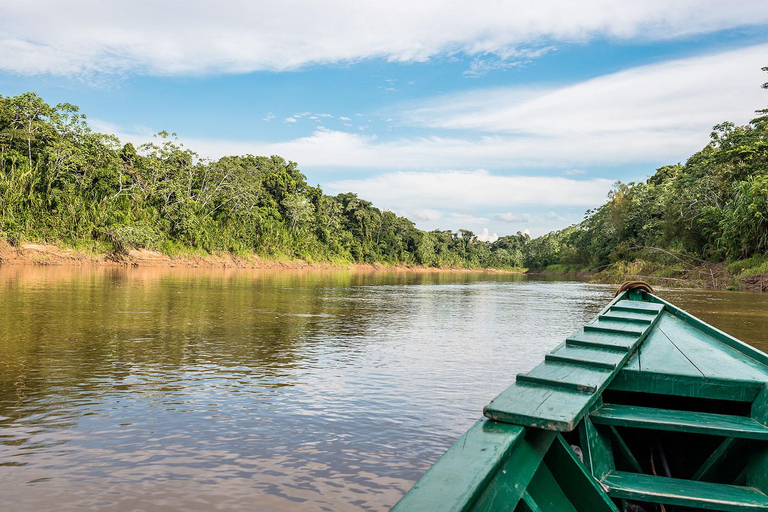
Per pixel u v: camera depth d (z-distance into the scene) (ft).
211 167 212.84
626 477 7.35
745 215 105.29
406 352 28.27
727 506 6.44
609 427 8.48
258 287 82.99
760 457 7.36
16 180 140.36
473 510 4.47
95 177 161.89
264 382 20.92
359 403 18.20
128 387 19.66
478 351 28.99
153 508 10.42
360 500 10.94
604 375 7.95
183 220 185.57
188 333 32.53
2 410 16.57
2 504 10.47
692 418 7.92
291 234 249.55
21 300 48.62
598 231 217.15
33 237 141.08
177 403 17.74
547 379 7.36
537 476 6.12
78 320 36.63
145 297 56.03
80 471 12.16
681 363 9.94
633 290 19.85
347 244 300.81
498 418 6.07
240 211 219.82
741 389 8.50
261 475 12.10
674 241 142.41
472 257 452.35
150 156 193.98
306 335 33.47
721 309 53.83
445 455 5.05
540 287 116.57
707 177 135.44
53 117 151.94
